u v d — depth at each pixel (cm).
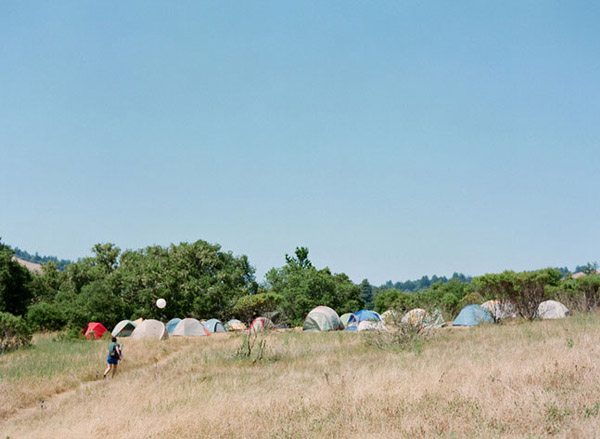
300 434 953
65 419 1359
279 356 2359
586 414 855
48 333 4697
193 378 1806
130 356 2855
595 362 1255
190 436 1023
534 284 3484
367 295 12262
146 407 1341
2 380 2070
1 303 5969
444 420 908
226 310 7150
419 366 1530
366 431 919
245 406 1212
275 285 8138
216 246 7569
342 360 2009
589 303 3756
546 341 1786
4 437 1283
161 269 6988
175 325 5359
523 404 941
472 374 1270
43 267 8362
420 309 2561
